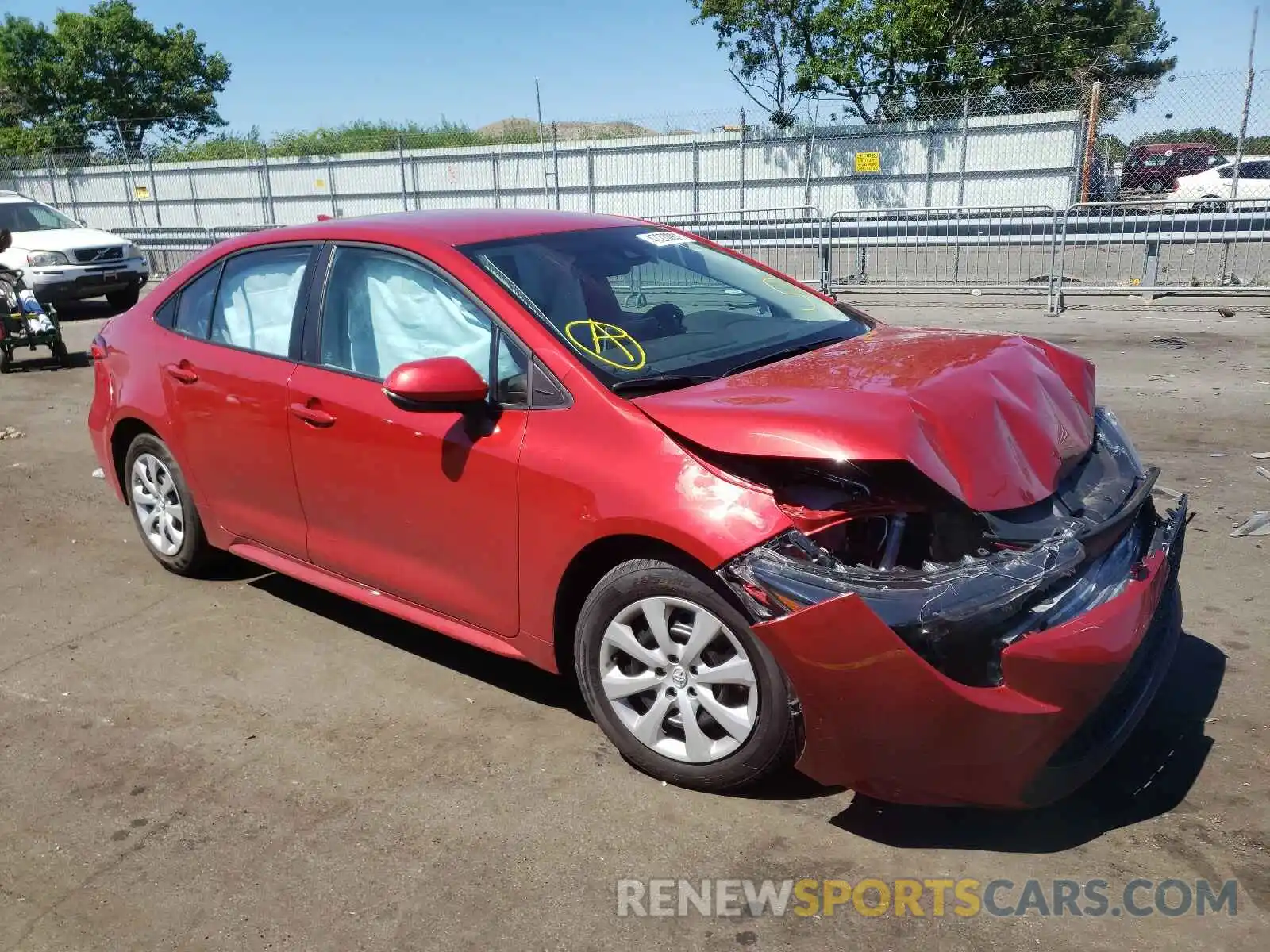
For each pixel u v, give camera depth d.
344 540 3.92
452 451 3.40
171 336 4.64
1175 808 2.93
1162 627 3.16
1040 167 19.67
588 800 3.09
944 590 2.56
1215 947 2.42
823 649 2.58
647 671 3.11
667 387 3.20
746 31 25.59
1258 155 14.63
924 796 2.66
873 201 21.16
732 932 2.54
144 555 5.38
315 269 4.03
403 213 4.29
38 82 36.62
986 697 2.53
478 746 3.43
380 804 3.13
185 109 38.16
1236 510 5.30
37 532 5.80
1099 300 13.10
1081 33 24.33
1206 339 10.11
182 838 3.01
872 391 2.95
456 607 3.58
